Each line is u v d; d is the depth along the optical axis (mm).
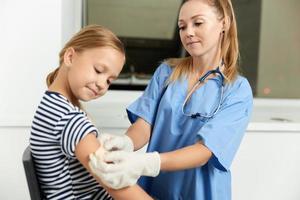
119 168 749
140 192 808
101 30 866
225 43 1115
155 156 835
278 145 1654
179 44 1952
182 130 1097
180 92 1144
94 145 788
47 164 832
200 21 1025
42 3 1412
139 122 1183
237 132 1012
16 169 1496
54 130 811
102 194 907
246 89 1077
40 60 1442
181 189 1098
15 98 1453
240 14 1952
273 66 2043
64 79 878
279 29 2008
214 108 1059
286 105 2045
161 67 1251
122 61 866
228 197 1107
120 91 1933
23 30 1418
